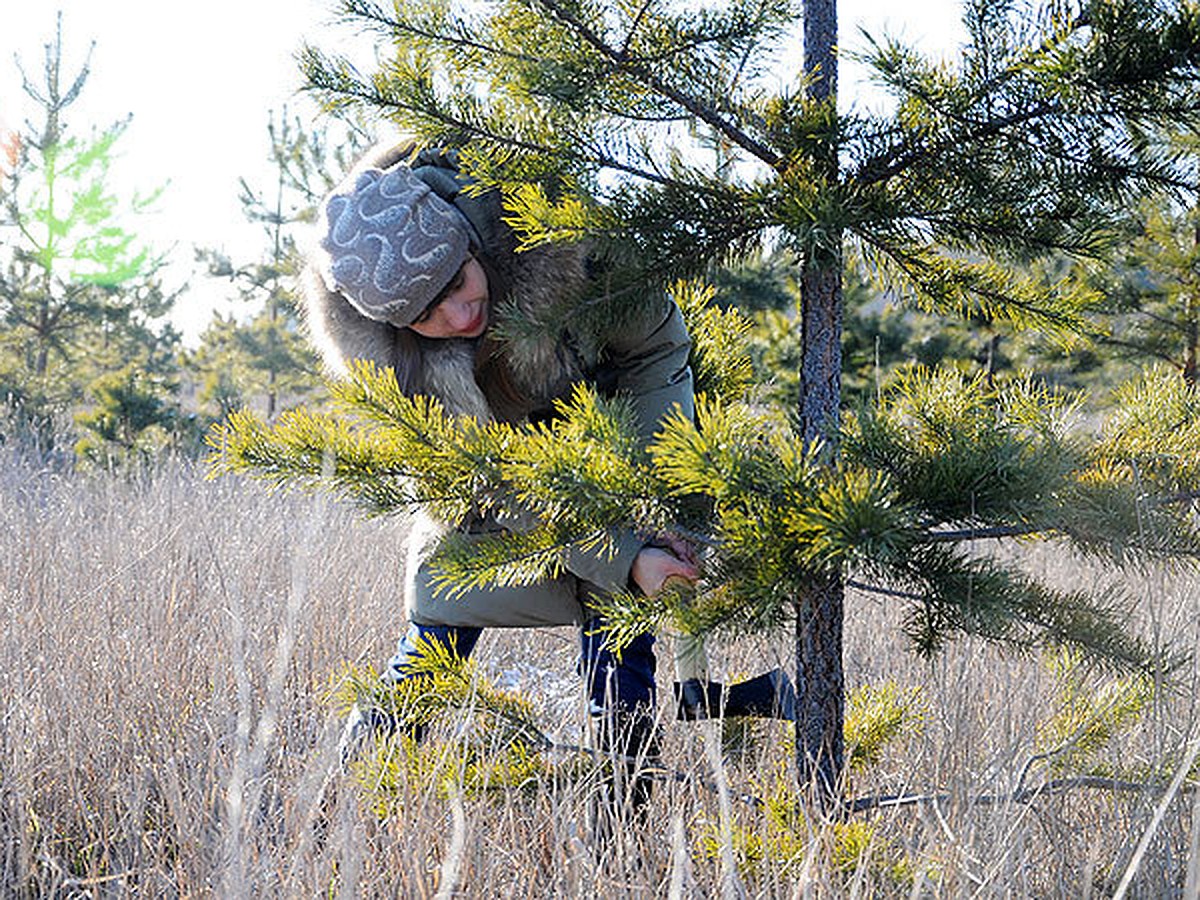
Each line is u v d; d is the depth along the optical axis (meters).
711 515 1.96
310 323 2.35
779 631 2.11
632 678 2.42
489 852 2.06
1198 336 6.10
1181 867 2.04
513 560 1.99
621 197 1.96
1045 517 1.83
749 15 2.05
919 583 1.92
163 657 3.51
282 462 1.95
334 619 4.02
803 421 2.06
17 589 4.04
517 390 2.25
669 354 2.28
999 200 1.90
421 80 2.09
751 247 2.04
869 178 1.98
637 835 2.10
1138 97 1.78
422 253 2.08
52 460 7.77
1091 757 2.24
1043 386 2.19
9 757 2.85
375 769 2.14
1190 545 1.86
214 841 2.13
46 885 2.37
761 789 2.19
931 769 2.37
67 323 12.80
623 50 2.03
